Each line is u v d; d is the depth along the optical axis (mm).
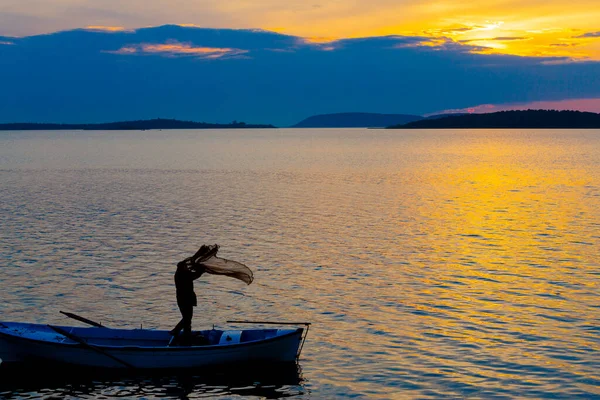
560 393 15328
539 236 34656
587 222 39438
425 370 16688
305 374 16656
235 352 16922
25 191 58500
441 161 108438
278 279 25406
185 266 17281
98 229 36719
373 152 145500
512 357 17406
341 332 19484
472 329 19562
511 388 15609
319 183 67625
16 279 25172
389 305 21984
